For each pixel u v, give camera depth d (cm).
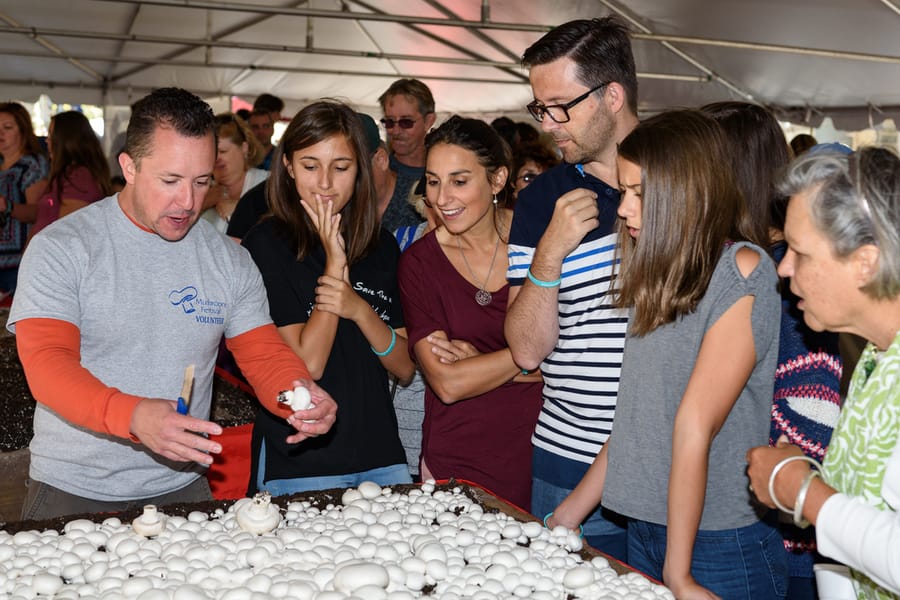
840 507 133
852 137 893
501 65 1037
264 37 1034
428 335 248
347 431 236
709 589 177
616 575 161
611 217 218
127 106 1186
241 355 219
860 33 736
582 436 224
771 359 173
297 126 232
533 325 221
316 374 233
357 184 244
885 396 136
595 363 220
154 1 785
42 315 185
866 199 129
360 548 163
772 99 920
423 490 202
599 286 217
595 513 228
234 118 438
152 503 209
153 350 202
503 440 250
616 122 215
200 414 214
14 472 293
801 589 216
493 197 252
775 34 775
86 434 201
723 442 174
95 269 194
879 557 127
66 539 168
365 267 253
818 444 183
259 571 157
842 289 134
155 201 190
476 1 859
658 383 176
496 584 152
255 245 242
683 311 169
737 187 173
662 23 810
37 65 1115
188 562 160
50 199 493
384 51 1062
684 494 165
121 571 156
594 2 792
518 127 458
